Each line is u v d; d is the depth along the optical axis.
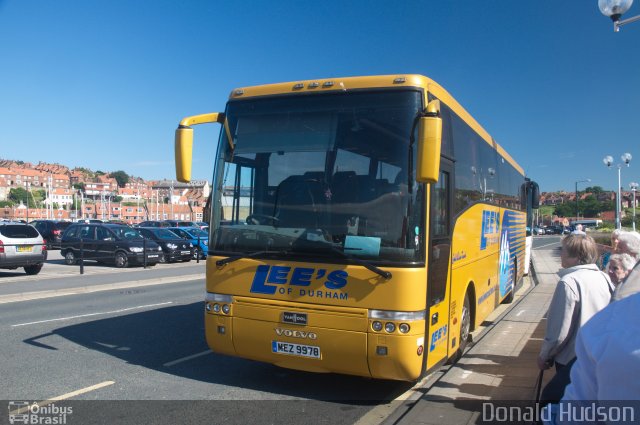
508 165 11.11
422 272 4.94
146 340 8.27
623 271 4.29
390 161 5.12
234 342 5.55
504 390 5.52
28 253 17.45
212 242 5.79
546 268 22.94
